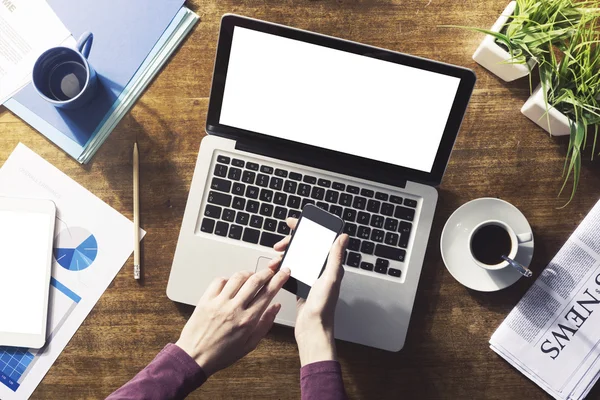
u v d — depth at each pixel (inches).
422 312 33.7
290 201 32.4
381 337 32.4
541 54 30.8
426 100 29.8
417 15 34.0
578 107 30.5
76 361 33.7
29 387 33.5
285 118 31.2
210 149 32.4
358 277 32.2
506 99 33.9
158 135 34.3
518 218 32.4
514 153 33.9
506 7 32.6
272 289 29.2
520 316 33.1
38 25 33.9
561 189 32.5
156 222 34.1
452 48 34.0
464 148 34.0
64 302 33.7
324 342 28.3
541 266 33.7
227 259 32.5
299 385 33.6
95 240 33.9
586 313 32.9
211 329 28.9
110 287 33.9
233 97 30.9
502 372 33.7
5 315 33.2
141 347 33.8
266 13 34.2
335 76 29.9
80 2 34.0
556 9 29.8
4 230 33.5
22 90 33.8
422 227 32.2
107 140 34.3
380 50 28.9
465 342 33.7
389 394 33.8
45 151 34.2
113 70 33.9
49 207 33.7
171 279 32.6
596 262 32.9
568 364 32.8
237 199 32.4
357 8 34.1
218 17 34.2
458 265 32.7
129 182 34.2
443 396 33.7
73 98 31.2
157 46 34.1
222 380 33.7
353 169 32.1
